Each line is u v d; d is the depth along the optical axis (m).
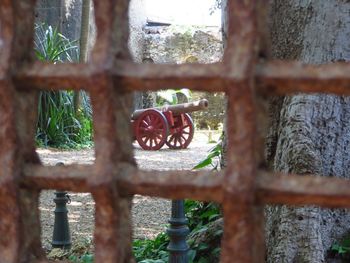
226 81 0.81
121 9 0.89
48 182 0.89
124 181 0.86
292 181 0.80
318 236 2.02
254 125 0.80
